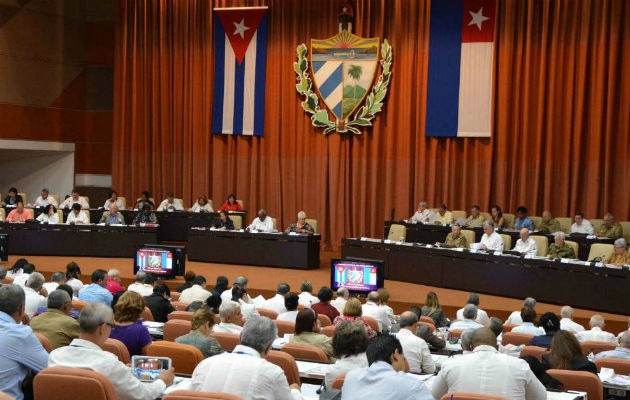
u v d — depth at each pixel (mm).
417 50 18344
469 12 17672
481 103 17688
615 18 16422
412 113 18469
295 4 19312
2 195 22469
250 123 19797
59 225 17094
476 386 4367
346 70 18891
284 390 3998
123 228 17156
